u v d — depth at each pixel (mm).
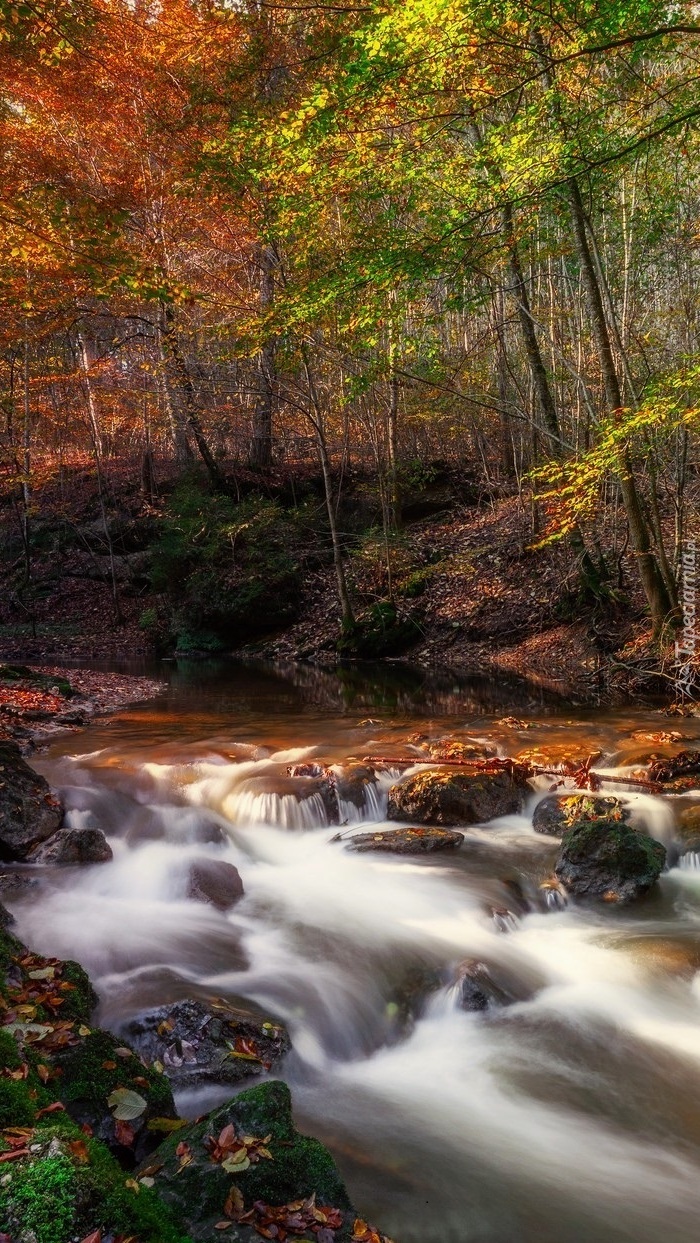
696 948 6246
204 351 25188
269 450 27516
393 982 5711
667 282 21781
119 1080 3746
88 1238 2455
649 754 9938
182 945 5801
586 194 13688
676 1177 4047
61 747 10766
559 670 17734
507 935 6473
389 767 9539
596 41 9008
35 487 28156
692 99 11375
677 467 15812
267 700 15469
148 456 28594
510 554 22062
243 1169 3041
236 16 15203
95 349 30984
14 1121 2986
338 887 7156
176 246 20797
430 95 9938
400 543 23766
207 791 9000
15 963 4566
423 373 21047
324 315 12820
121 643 24734
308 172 10648
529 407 20484
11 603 27203
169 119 16359
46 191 8680
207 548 24609
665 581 15461
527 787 9320
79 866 6996
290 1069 4668
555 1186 3916
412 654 21125
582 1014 5512
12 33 9188
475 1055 5090
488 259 13430
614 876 7102
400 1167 3967
